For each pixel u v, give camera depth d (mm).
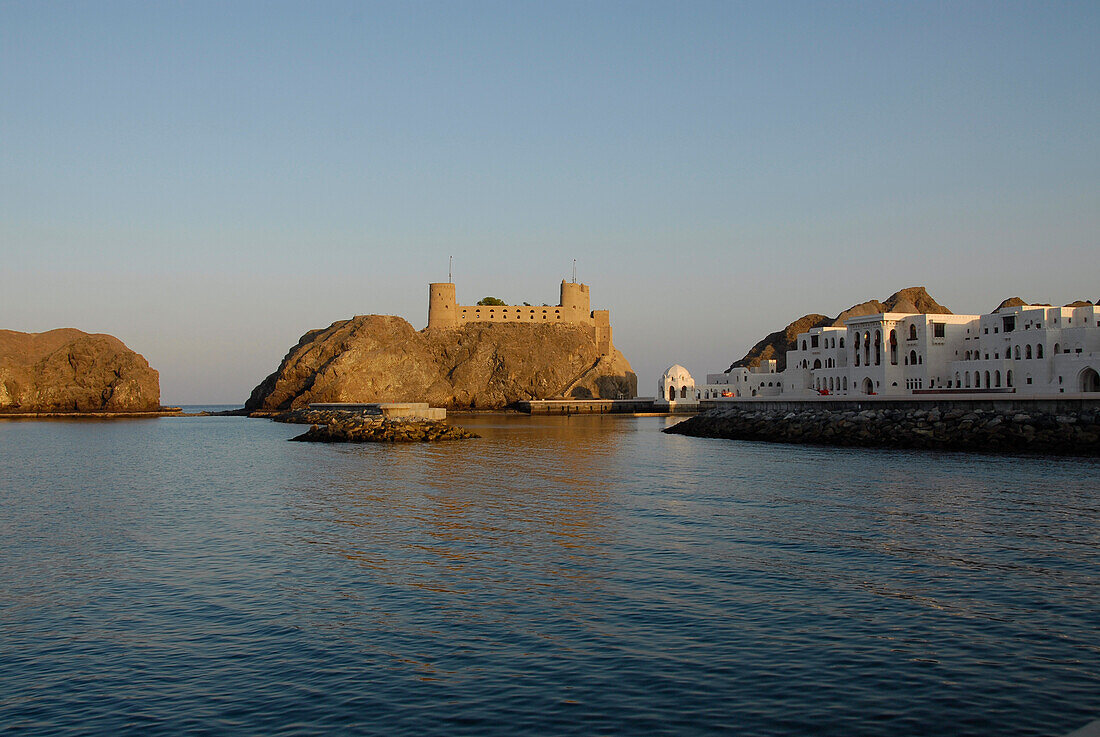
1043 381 101562
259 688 18000
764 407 104438
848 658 19062
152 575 27859
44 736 15953
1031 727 15492
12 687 18297
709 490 47469
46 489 53031
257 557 30484
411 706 16891
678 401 194125
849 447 78188
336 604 24016
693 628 21297
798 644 20031
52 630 22062
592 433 114562
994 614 22172
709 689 17453
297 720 16391
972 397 76250
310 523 37875
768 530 34281
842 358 133250
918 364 117625
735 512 39094
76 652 20391
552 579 26422
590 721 16047
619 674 18328
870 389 124250
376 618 22594
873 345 123688
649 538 32844
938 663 18672
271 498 47250
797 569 27297
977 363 110125
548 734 15547
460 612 22984
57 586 26500
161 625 22359
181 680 18547
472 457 74062
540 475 57438
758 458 68438
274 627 22016
